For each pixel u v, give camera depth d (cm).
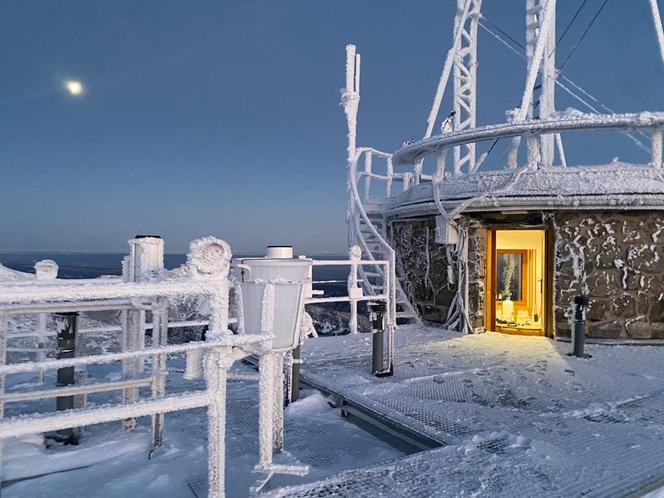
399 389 520
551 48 1111
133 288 231
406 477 304
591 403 469
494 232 936
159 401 235
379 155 1288
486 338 856
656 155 823
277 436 372
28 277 750
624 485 295
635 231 816
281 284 317
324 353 714
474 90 1364
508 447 357
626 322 813
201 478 325
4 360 337
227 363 255
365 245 1113
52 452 374
